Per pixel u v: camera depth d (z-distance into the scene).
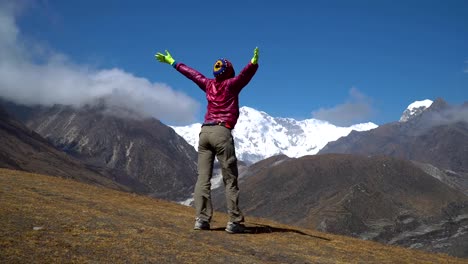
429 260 4.59
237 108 4.61
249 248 4.02
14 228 3.60
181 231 4.41
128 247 3.48
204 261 3.36
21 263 2.88
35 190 5.88
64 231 3.72
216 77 4.58
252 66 4.41
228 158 4.52
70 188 6.86
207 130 4.50
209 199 4.62
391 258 4.41
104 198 6.35
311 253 4.13
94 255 3.21
